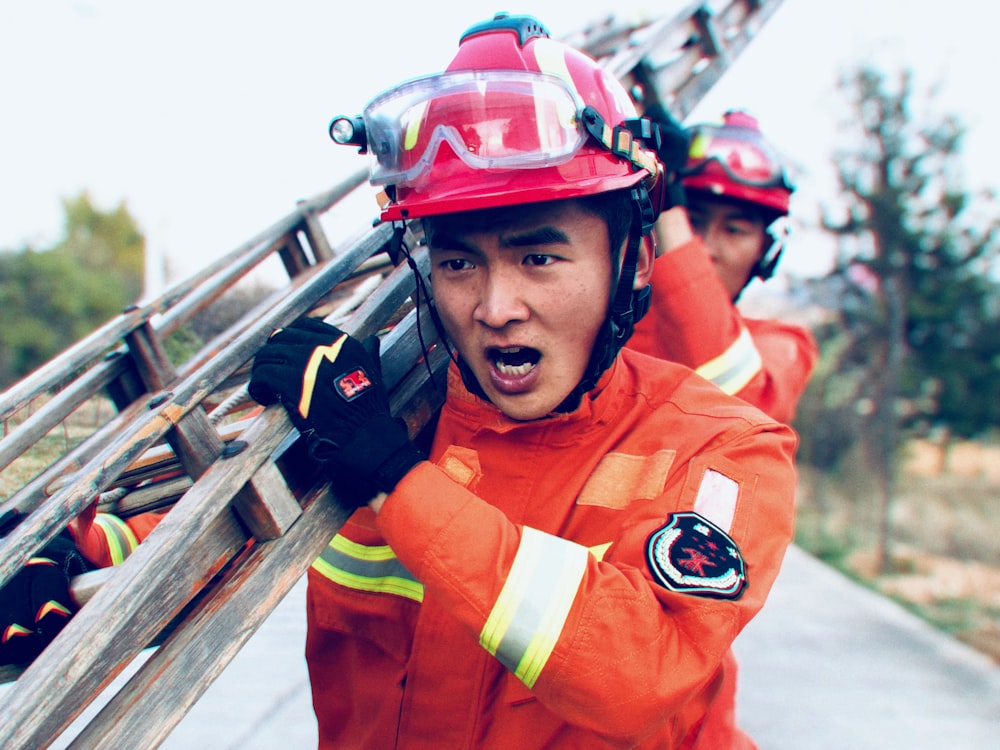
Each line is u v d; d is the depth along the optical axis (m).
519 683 1.04
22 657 1.07
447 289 1.01
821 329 8.79
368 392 0.95
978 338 8.35
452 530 0.91
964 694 4.00
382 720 1.15
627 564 0.97
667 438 1.09
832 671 4.27
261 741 2.89
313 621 1.23
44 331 13.35
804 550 7.52
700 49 2.16
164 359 1.53
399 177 1.00
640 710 0.88
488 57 1.02
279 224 1.79
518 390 1.02
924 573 6.73
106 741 0.78
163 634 1.03
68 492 0.83
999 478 9.20
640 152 1.04
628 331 1.07
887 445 7.47
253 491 0.90
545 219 0.94
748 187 2.15
